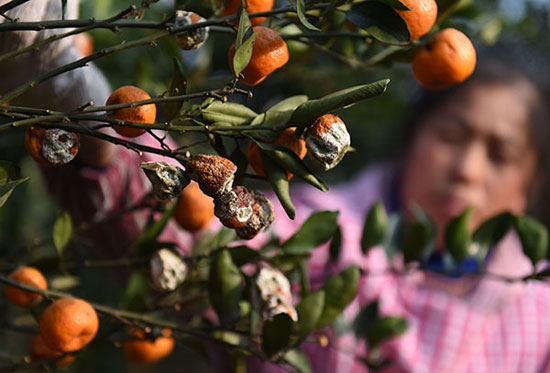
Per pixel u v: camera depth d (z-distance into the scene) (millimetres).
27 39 1272
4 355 1535
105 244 1579
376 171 2771
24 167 2400
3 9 1180
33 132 1191
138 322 1402
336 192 2635
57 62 1310
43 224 2754
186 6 1280
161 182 1159
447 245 1549
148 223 1467
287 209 1189
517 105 2309
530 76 2361
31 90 1312
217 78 1896
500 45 2576
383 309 2191
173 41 1455
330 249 1529
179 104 1215
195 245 1490
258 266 1382
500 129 2285
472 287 2307
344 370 2018
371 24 1216
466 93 2336
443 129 2365
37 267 1412
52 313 1277
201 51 1857
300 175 1190
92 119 1173
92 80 1366
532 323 2379
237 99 1887
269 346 1339
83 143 1442
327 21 1348
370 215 1573
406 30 1211
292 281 1438
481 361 2324
